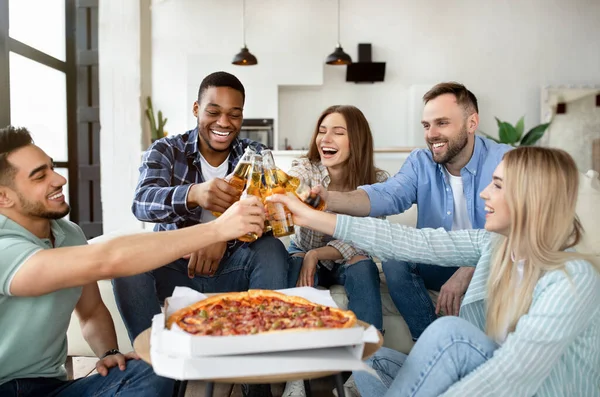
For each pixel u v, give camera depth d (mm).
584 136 6328
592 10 6434
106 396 1212
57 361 1299
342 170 2188
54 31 4219
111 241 1077
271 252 1725
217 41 6418
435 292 2070
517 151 1157
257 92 6227
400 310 1943
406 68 6496
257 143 2064
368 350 979
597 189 2160
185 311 1049
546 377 1069
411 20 6461
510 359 1021
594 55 6469
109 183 4691
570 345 1083
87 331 1424
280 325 946
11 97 3406
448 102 1966
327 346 892
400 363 1379
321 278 2088
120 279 1626
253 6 6422
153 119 5023
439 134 1984
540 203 1097
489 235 1412
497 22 6457
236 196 1514
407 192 2082
